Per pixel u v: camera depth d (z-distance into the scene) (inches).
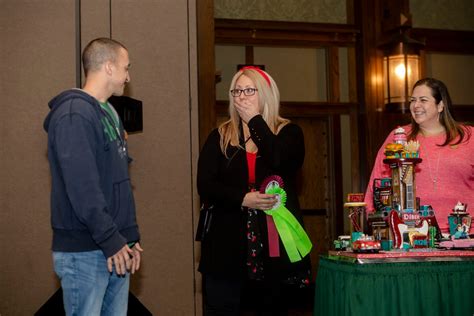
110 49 88.2
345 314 79.4
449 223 95.0
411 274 78.9
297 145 91.6
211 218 90.9
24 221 165.9
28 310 164.1
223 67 243.1
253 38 243.6
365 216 92.0
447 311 79.4
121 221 84.9
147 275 171.8
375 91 246.8
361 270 78.6
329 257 87.9
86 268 81.1
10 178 166.4
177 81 177.5
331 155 252.4
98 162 82.5
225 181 91.1
